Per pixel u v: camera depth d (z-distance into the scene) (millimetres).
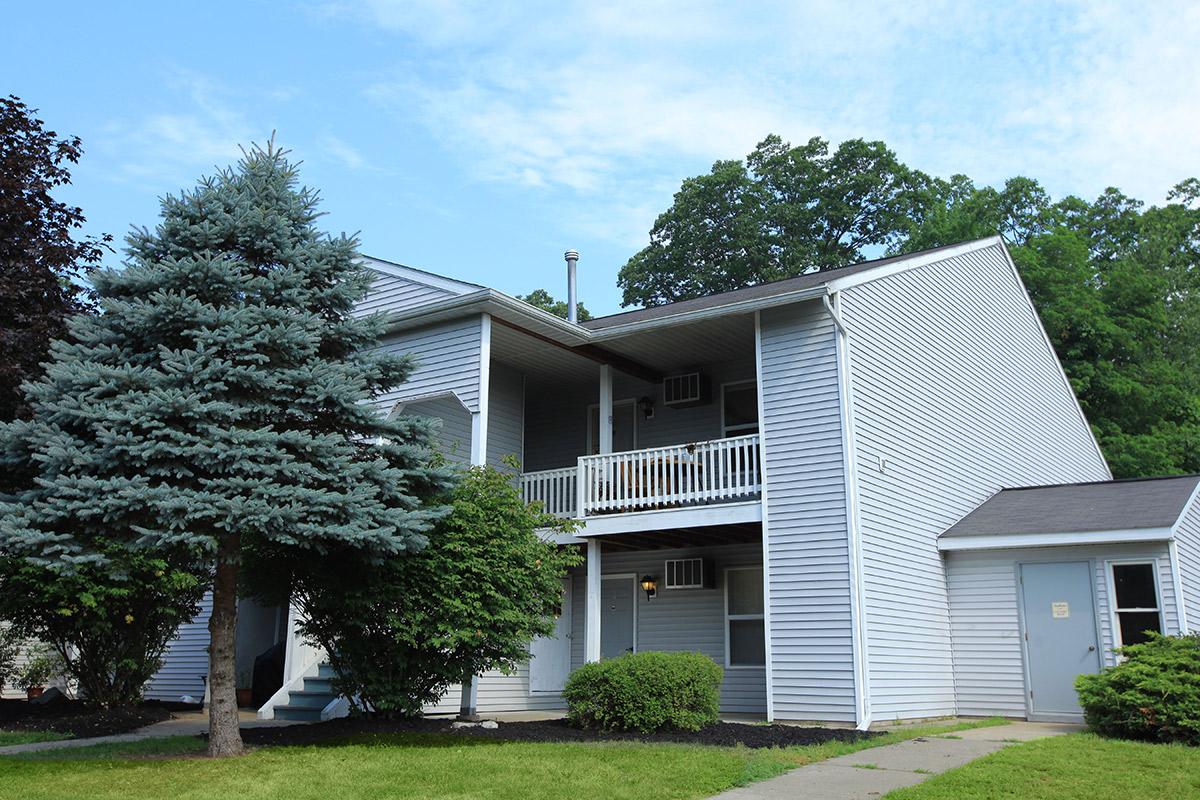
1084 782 8055
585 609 16938
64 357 9336
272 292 9797
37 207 16062
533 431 18984
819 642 12297
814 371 13062
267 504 8922
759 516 13219
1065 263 30875
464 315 14422
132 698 13500
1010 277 19750
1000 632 14328
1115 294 31922
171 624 14070
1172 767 8727
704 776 8180
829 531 12523
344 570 10602
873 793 7641
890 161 40094
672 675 11211
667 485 15062
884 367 14039
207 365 9320
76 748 10109
